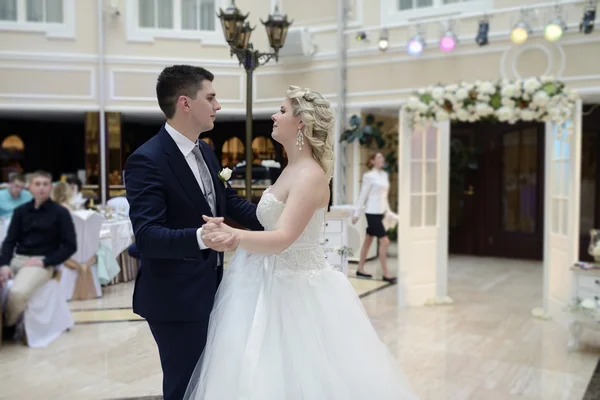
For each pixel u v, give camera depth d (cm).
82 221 555
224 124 877
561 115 466
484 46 666
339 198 784
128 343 423
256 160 856
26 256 444
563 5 614
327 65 774
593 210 781
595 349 427
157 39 812
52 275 446
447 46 667
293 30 757
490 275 733
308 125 209
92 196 834
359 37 744
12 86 808
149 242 193
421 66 714
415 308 552
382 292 611
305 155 213
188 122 214
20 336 437
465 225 912
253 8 795
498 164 880
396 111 809
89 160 834
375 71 750
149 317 214
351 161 787
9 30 805
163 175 207
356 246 675
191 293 215
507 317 520
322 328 208
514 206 875
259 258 219
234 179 732
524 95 480
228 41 436
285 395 194
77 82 820
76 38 816
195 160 224
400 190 548
